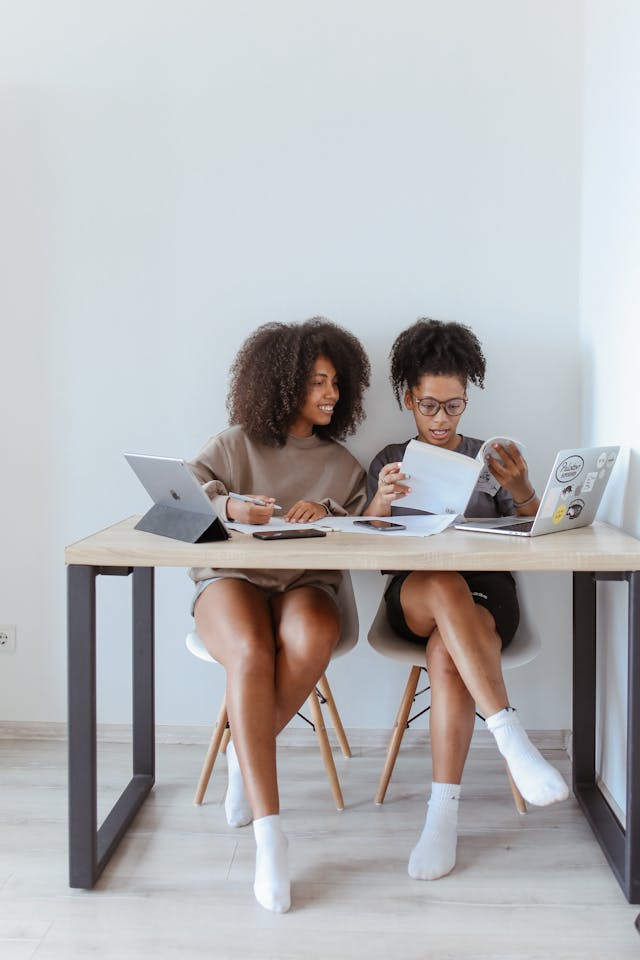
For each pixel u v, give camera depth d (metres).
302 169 2.40
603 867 1.81
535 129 2.37
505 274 2.40
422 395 2.22
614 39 2.07
